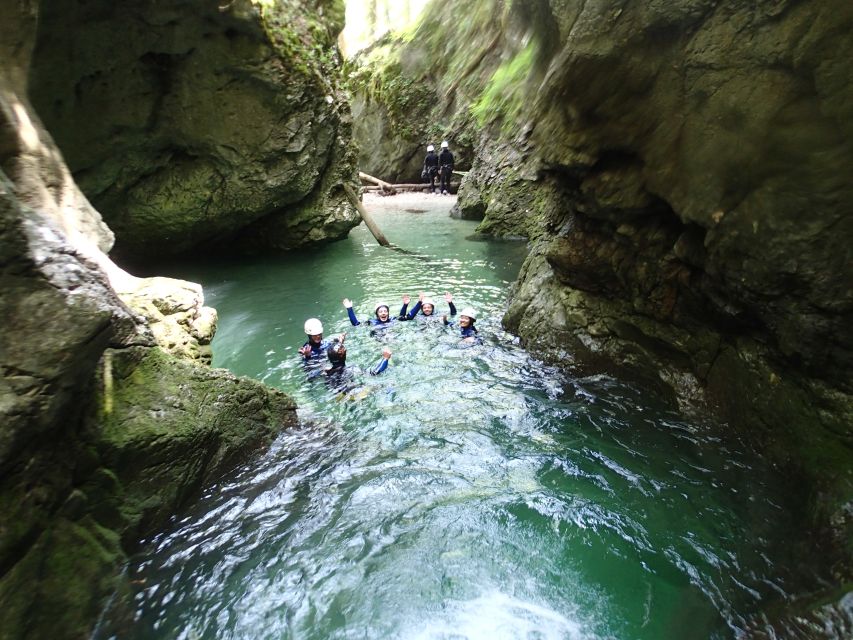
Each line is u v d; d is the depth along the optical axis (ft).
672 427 14.69
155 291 16.19
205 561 10.65
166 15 26.96
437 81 81.82
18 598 7.81
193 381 13.03
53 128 27.17
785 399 11.85
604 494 12.42
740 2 11.26
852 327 10.09
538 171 21.83
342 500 12.50
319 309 27.48
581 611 9.53
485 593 9.95
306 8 35.47
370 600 9.85
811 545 9.69
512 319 23.09
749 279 11.66
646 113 14.15
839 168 9.70
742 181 11.48
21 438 7.79
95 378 10.56
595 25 14.51
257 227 39.45
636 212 15.61
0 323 7.77
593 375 18.04
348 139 42.06
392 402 17.38
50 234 8.94
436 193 74.84
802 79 10.14
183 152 33.45
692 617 9.25
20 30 12.99
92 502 9.96
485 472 13.50
